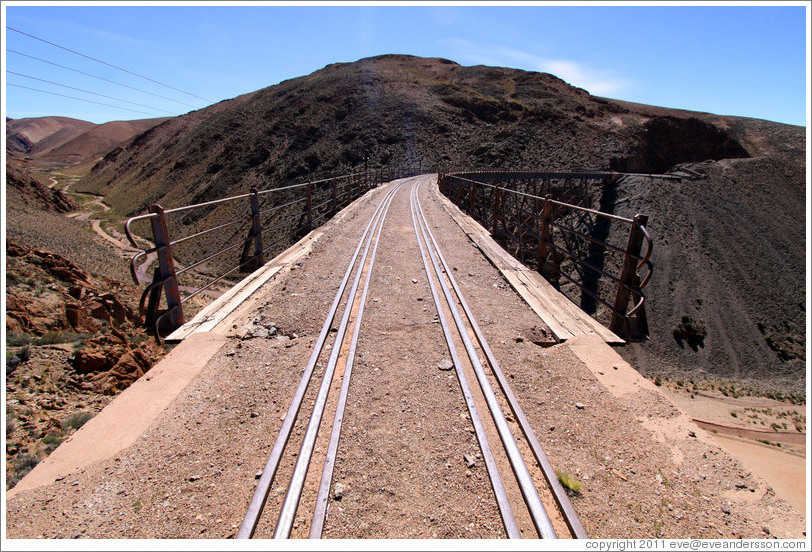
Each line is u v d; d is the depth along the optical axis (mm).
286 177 84062
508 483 2318
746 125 133125
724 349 41844
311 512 2111
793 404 33406
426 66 169250
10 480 5125
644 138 97125
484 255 7980
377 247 8617
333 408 2998
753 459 23047
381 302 5266
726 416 30359
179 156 114562
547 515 2070
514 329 4371
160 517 2043
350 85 123000
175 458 2449
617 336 4078
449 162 88500
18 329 9953
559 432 2732
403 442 2643
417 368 3598
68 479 2254
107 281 20766
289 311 4785
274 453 2465
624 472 2381
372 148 91688
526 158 91875
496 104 111625
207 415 2867
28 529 1928
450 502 2188
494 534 1998
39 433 6809
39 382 8336
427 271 6664
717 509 2104
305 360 3672
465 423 2844
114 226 76000
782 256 58812
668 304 46188
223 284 41781
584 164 89062
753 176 83562
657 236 56406
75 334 10742
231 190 87562
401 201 19844
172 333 4023
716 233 59812
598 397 3119
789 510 2096
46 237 36562
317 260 7316
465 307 4973
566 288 45875
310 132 100625
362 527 2018
